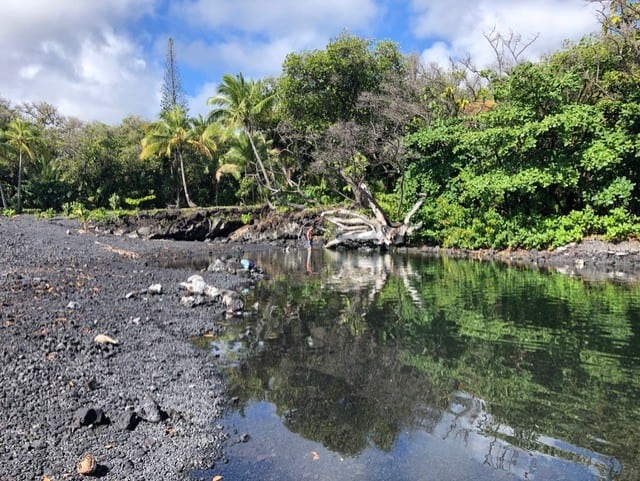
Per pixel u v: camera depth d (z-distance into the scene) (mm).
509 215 23297
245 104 35062
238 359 8148
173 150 43562
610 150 19641
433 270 18828
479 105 33906
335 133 29297
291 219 33125
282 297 13734
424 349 8617
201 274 17547
